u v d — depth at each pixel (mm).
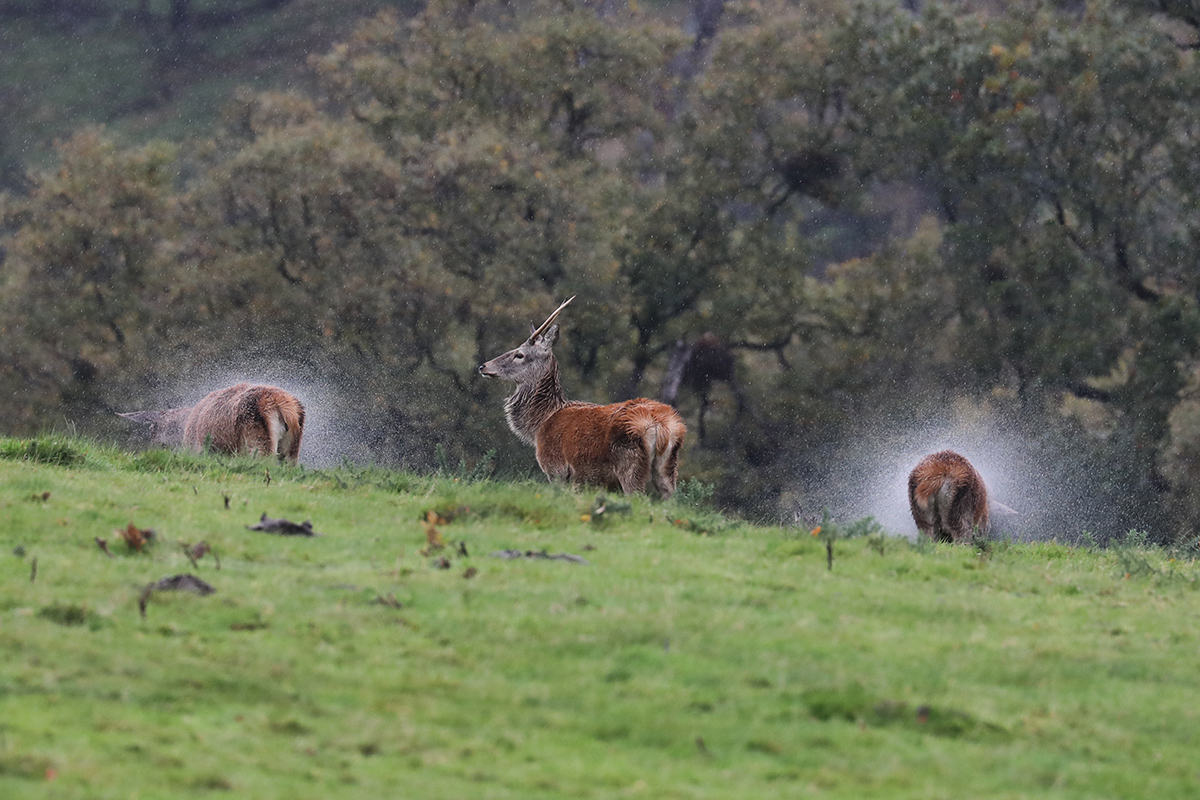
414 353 154000
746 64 166750
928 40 158125
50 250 155125
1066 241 150125
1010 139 153875
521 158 157250
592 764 24250
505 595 34219
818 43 164875
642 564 39656
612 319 157000
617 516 46844
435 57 171250
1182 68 148250
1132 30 149500
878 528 48562
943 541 57500
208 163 179250
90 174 157875
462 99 170375
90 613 29875
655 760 24719
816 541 45750
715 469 155375
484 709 26531
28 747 22438
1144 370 142875
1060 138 151500
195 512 42906
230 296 154750
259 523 41219
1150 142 149875
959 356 155500
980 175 153625
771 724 26703
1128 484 143000
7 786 20812
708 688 28469
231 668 27391
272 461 58219
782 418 159000
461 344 152250
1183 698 30281
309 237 155375
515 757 24328
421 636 30562
